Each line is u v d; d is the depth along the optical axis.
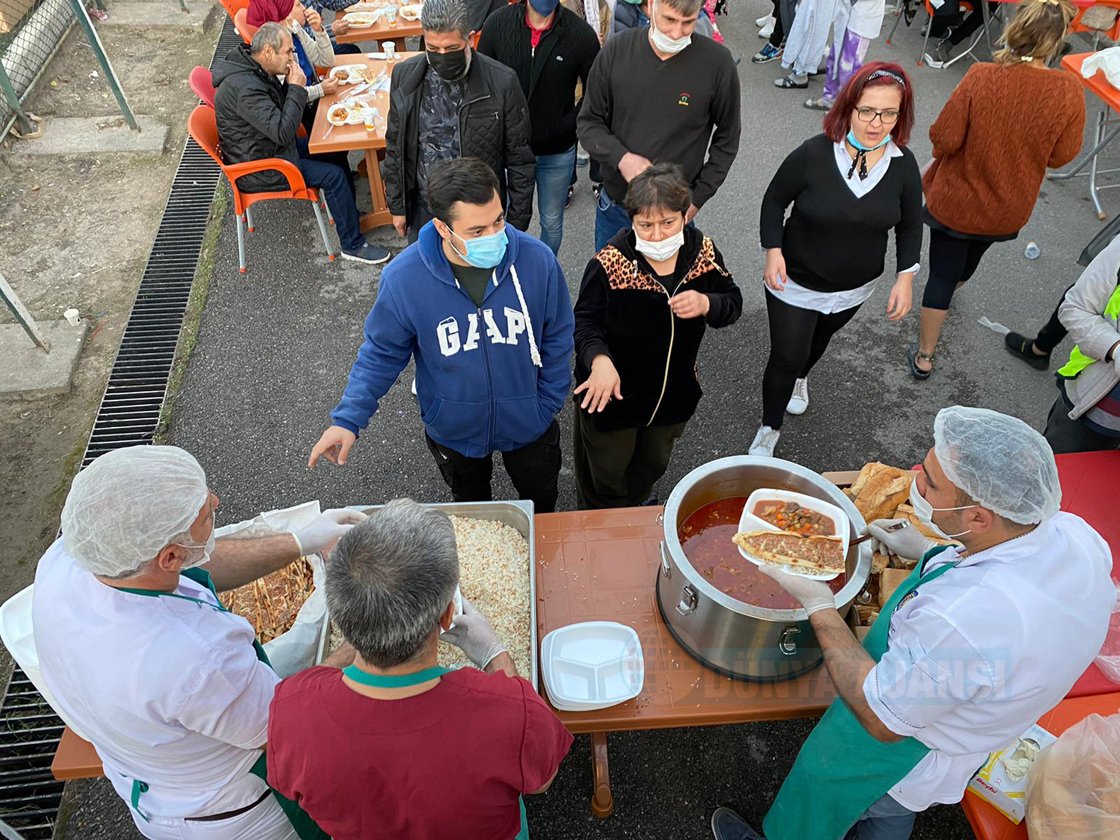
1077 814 1.67
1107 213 5.02
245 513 3.38
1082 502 2.40
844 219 2.81
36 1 6.60
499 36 3.70
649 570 2.22
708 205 5.20
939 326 3.80
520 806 1.42
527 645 2.04
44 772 2.59
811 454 3.62
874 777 1.70
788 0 6.19
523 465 2.79
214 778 1.57
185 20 7.39
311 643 1.91
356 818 1.23
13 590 3.16
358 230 4.75
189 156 5.75
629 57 3.16
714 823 2.36
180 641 1.39
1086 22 5.40
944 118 3.28
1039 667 1.32
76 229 5.08
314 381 4.01
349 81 4.89
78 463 3.65
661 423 2.73
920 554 1.96
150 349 4.20
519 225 3.68
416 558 1.18
